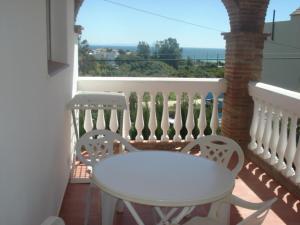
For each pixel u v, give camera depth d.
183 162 2.57
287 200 3.72
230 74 5.09
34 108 2.01
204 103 5.27
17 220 1.64
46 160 2.44
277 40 13.85
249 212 3.37
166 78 5.20
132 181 2.18
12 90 1.54
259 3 4.82
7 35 1.46
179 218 2.39
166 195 2.00
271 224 3.21
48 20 3.78
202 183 2.19
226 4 5.07
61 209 3.39
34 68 2.01
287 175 3.98
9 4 1.49
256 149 4.79
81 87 5.08
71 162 4.28
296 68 13.32
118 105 4.22
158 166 2.46
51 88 2.66
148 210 3.40
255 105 4.84
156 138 5.36
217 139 3.07
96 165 2.46
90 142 3.06
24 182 1.78
